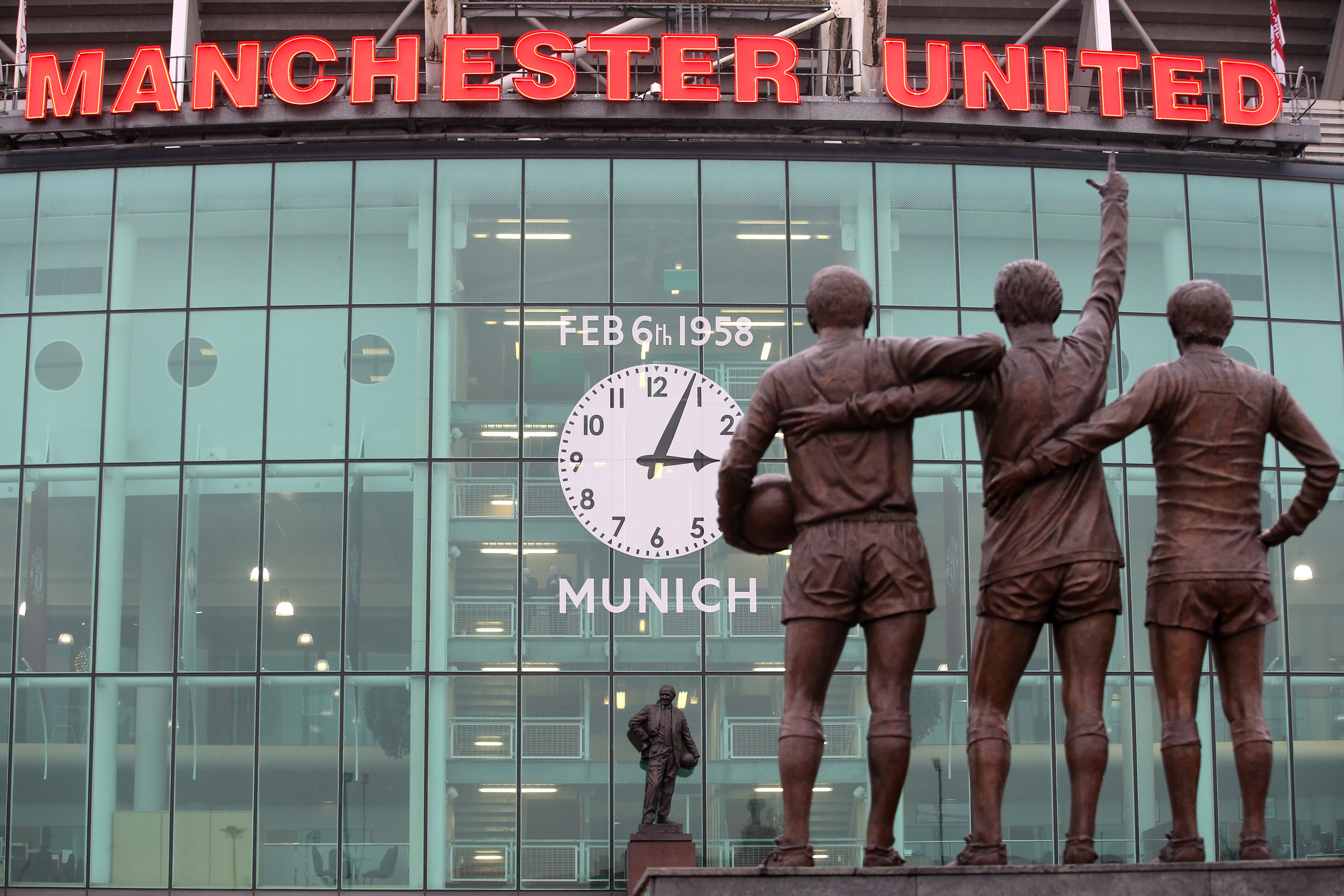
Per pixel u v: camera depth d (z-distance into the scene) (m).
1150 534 33.19
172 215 34.34
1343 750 33.03
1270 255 35.12
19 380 33.88
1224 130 34.78
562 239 34.09
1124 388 34.31
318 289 33.94
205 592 32.81
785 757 9.19
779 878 8.63
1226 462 9.75
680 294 33.91
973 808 9.36
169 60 34.72
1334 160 36.84
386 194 34.25
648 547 32.94
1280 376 34.69
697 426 33.44
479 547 32.88
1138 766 32.16
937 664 32.44
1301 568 33.78
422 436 33.31
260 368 33.66
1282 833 32.53
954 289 34.16
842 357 9.48
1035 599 9.42
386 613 32.66
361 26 38.19
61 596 32.97
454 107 33.88
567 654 32.50
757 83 34.22
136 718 32.38
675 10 36.84
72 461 33.50
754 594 32.78
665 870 8.67
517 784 31.97
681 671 32.44
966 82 34.34
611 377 33.56
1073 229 34.62
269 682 32.38
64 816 32.03
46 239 34.41
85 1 37.44
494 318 33.78
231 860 31.72
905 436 9.48
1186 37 39.38
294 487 33.19
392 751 32.12
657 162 34.41
